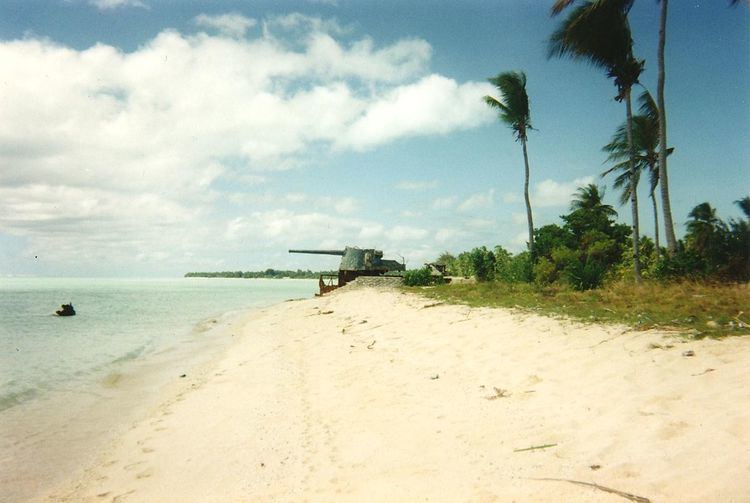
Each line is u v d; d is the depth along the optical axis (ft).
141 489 16.11
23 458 19.56
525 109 90.07
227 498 14.65
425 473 14.51
